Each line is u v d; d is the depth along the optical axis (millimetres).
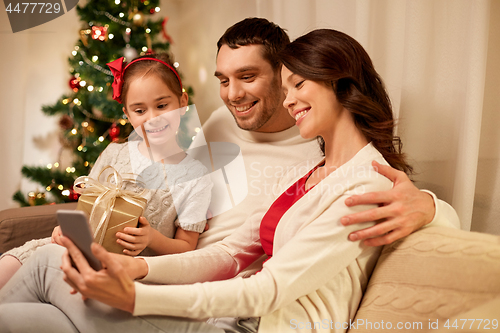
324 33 869
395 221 729
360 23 1340
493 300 596
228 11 2742
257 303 713
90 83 2703
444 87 1215
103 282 658
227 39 1243
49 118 3275
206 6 3062
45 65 3248
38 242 1132
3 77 3088
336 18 1530
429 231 740
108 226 950
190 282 904
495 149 1162
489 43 1150
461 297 631
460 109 1165
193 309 701
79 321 751
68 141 3127
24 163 3225
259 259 1134
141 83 1232
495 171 1163
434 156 1253
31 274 845
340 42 848
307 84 848
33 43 3203
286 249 757
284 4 1710
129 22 2666
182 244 1181
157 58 1323
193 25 3271
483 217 1193
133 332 723
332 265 738
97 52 2656
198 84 3289
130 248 975
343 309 774
